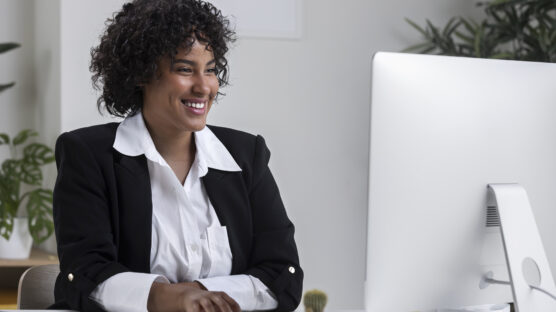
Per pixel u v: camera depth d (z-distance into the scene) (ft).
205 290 4.92
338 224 13.56
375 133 4.51
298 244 13.34
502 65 4.81
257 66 13.02
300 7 13.20
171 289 4.92
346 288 13.61
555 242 4.92
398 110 4.53
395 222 4.54
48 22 12.68
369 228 4.52
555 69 4.96
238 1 12.84
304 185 13.35
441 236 4.64
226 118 12.87
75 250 5.26
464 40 13.70
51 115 12.60
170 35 5.34
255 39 12.99
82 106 12.07
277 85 13.15
